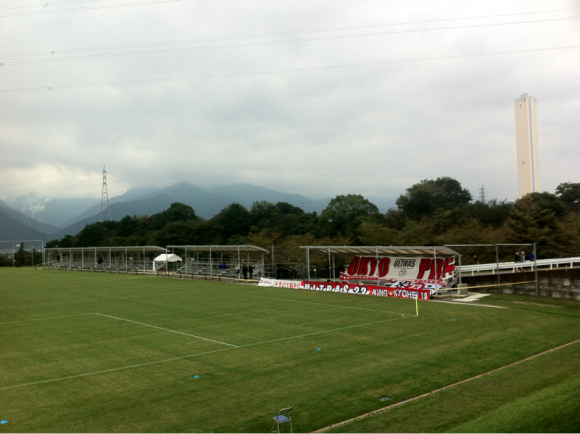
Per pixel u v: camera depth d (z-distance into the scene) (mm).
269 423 11773
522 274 38750
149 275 68812
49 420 12117
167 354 19125
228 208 116500
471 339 21359
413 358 18000
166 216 137250
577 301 33531
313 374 16016
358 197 85500
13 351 19891
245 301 36031
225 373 16297
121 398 13797
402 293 38281
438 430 11047
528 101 98375
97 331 24172
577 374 15352
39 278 63188
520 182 99875
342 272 49156
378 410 12625
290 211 130250
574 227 53781
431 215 77125
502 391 13773
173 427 11594
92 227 138625
